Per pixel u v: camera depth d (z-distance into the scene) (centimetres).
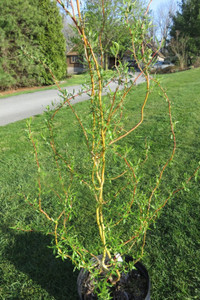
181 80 1293
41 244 247
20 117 749
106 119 125
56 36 1652
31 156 438
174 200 282
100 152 131
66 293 198
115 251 153
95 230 256
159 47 118
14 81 1502
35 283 208
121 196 299
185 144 427
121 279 178
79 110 712
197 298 181
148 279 171
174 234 237
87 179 165
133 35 112
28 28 1503
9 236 260
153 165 366
